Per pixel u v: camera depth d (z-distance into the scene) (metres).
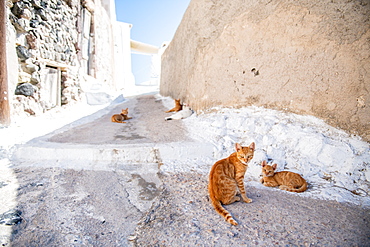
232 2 6.54
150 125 6.98
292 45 5.15
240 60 6.27
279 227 2.29
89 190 3.14
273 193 3.20
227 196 2.73
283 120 5.07
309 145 4.16
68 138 5.33
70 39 9.98
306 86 4.94
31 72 7.36
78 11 11.46
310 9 4.84
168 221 2.42
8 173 3.62
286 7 5.22
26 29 7.03
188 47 9.33
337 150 3.87
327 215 2.57
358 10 4.25
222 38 6.82
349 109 4.34
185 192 3.14
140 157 4.39
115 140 5.14
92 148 4.36
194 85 8.34
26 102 6.98
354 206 2.82
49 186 3.20
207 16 7.52
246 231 2.22
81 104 10.46
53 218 2.43
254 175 3.91
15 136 5.07
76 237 2.12
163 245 2.03
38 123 6.55
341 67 4.45
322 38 4.68
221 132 5.28
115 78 19.61
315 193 3.17
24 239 2.06
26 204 2.68
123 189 3.23
